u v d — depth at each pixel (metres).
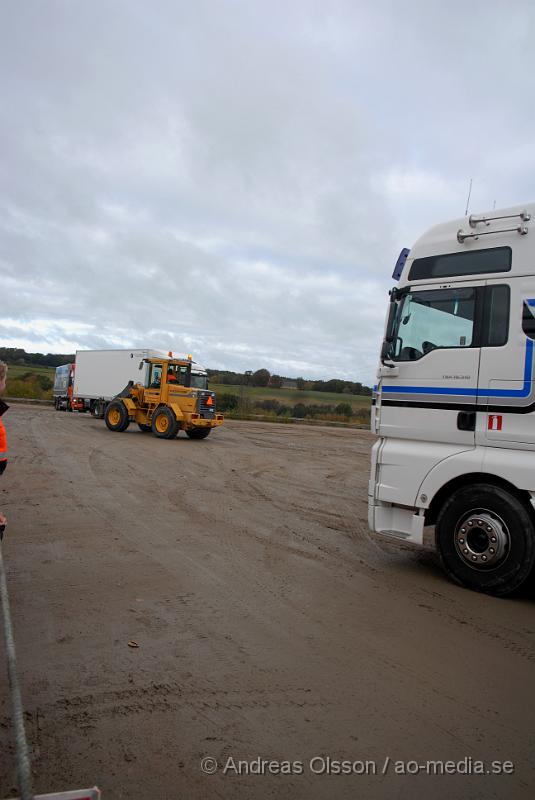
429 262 5.82
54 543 6.26
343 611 4.76
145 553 6.09
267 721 3.07
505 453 5.21
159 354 27.17
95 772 2.60
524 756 2.87
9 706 3.09
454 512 5.50
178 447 17.55
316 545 6.89
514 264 5.30
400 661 3.87
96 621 4.28
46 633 4.03
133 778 2.57
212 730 2.96
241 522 7.87
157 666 3.62
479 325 5.42
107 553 6.01
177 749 2.79
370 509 6.07
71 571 5.39
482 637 4.33
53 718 3.00
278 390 49.09
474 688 3.53
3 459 4.41
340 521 8.34
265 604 4.83
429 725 3.11
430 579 5.73
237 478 12.01
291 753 2.81
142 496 9.18
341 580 5.58
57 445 15.60
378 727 3.06
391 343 5.98
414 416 5.77
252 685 3.44
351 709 3.23
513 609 4.95
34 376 51.72
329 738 2.94
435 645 4.15
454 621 4.63
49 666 3.56
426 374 5.70
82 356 31.33
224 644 4.00
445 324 5.64
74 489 9.34
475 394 5.39
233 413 40.22
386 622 4.55
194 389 20.33
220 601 4.84
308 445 21.86
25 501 8.23
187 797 2.48
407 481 5.76
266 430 29.91
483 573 5.30
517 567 5.10
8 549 5.95
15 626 4.12
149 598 4.81
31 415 29.48
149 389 21.05
